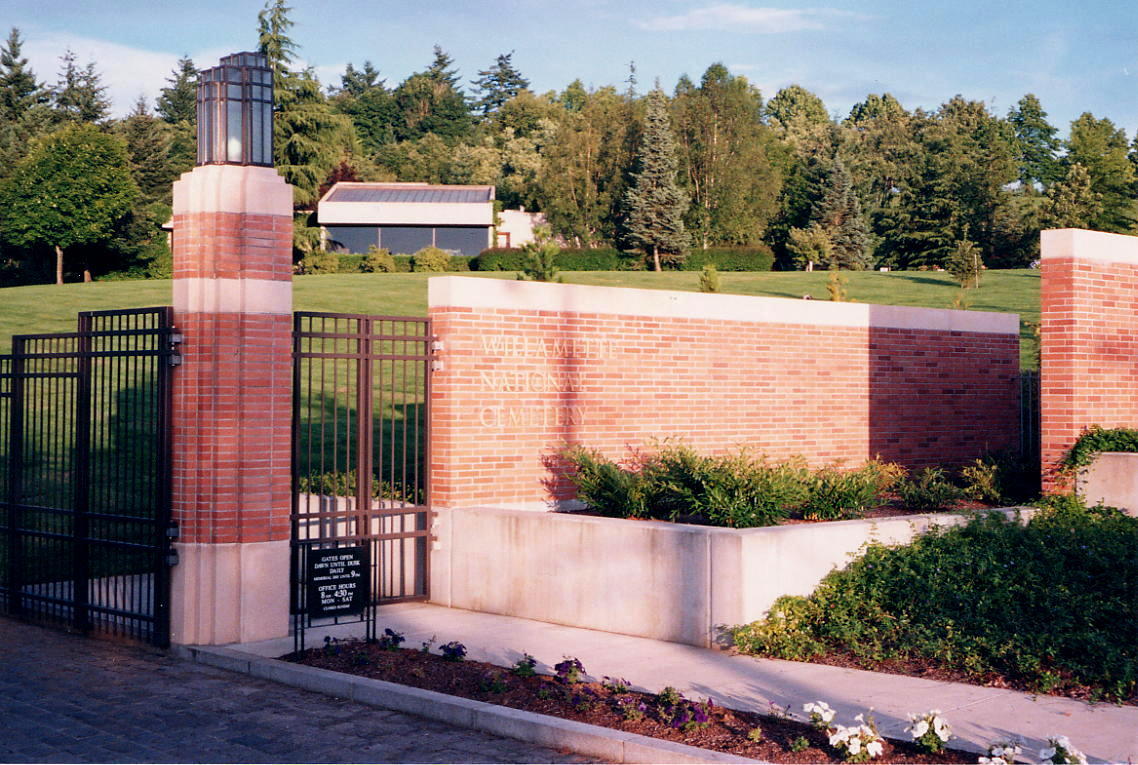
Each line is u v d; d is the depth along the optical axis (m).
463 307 11.77
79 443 10.88
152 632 10.20
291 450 10.66
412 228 60.66
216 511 9.91
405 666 8.82
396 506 12.09
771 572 9.69
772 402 14.85
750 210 71.31
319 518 11.13
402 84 116.31
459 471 11.71
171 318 10.16
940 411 17.02
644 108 72.88
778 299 14.97
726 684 8.20
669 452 12.70
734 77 72.81
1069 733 6.85
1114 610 8.97
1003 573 9.95
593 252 63.78
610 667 8.79
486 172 90.50
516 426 12.20
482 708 7.53
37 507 11.47
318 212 59.91
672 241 62.88
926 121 96.50
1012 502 13.63
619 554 10.28
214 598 9.86
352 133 90.44
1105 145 73.00
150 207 58.19
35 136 63.19
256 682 8.85
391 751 6.98
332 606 9.39
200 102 10.27
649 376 13.52
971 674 8.33
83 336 10.95
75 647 10.27
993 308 41.69
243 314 10.03
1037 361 20.03
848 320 15.82
